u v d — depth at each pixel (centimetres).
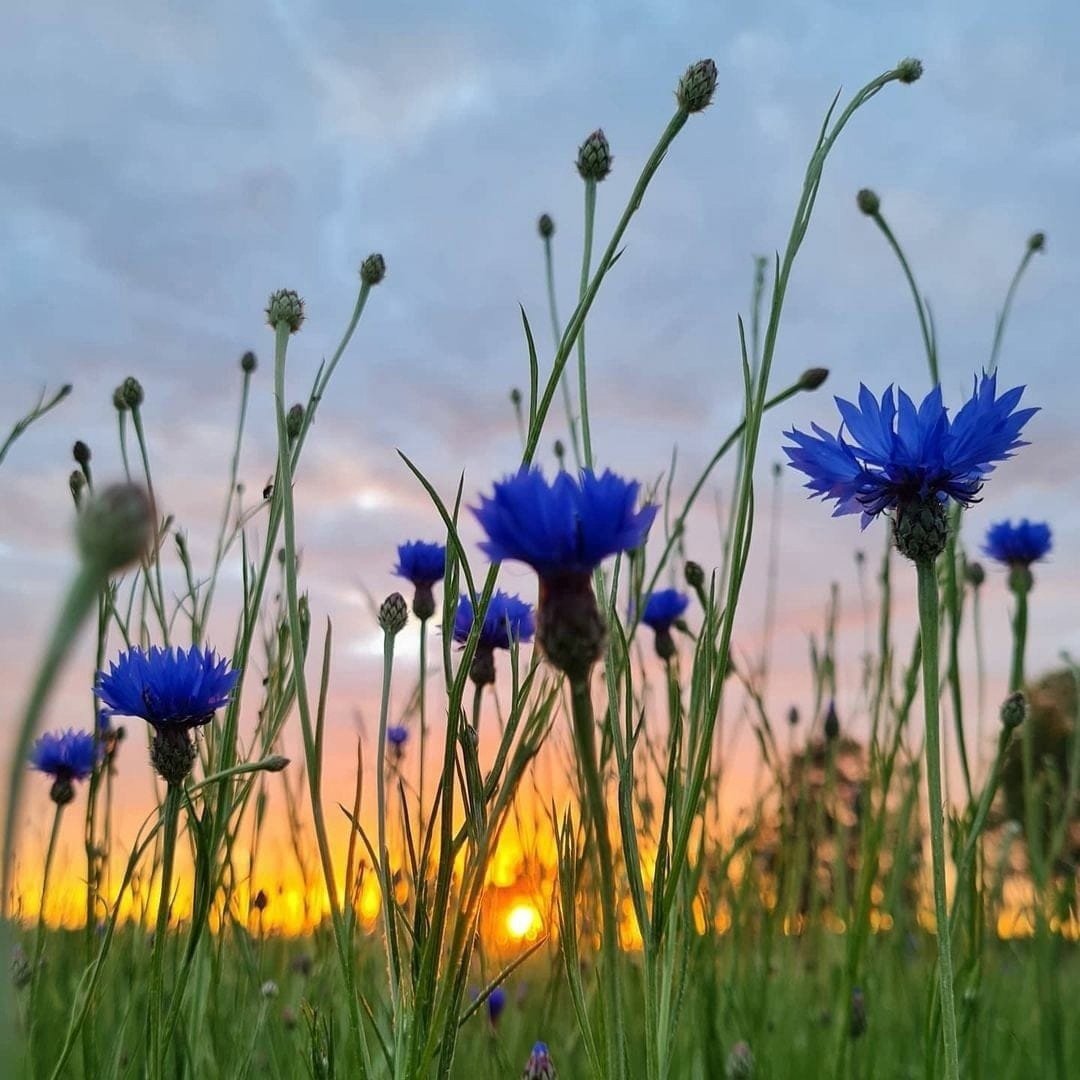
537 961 57
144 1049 33
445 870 27
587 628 23
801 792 58
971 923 39
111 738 44
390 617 31
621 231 29
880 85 30
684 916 31
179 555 46
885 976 51
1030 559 51
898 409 29
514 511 23
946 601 41
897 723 43
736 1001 52
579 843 35
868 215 43
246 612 36
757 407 28
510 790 25
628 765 29
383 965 41
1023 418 29
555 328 41
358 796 32
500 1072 43
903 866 50
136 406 44
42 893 39
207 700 31
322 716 30
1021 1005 52
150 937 45
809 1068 49
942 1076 38
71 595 12
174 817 31
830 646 57
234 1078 36
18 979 38
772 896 56
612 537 22
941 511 29
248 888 45
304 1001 34
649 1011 28
